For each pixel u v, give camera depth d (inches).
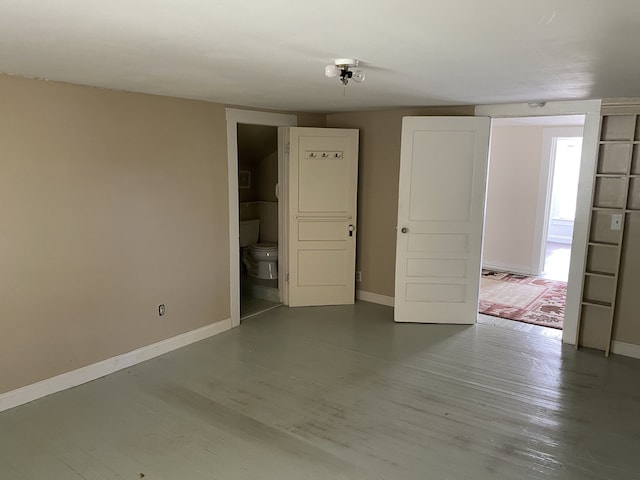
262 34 74.9
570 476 93.8
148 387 129.4
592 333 160.6
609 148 152.6
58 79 115.4
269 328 177.0
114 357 138.9
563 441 105.7
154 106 141.6
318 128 190.7
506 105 167.0
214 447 102.2
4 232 111.4
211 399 123.0
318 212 196.9
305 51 86.5
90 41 79.7
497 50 84.2
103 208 131.3
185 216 155.1
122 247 137.3
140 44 81.9
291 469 94.8
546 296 221.6
